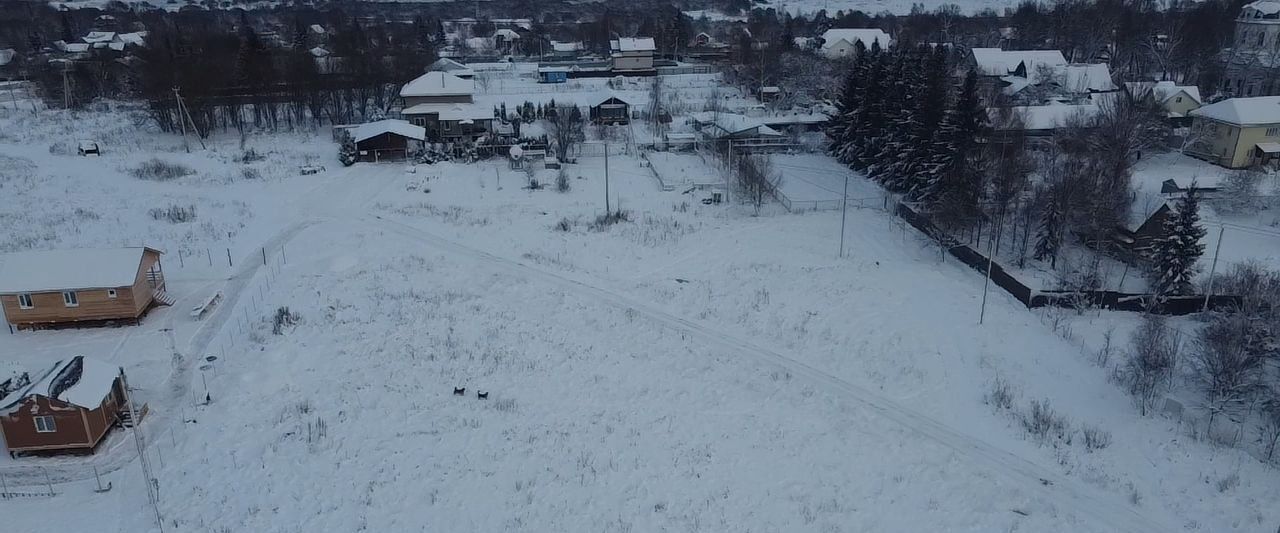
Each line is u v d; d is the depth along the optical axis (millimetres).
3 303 34031
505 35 141375
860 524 24094
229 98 79688
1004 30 136375
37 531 22391
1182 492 25297
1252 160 63125
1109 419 29703
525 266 44406
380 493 24750
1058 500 25031
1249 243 48156
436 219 52219
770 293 41406
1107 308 39812
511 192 59062
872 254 48062
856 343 35938
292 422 28203
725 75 105812
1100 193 46844
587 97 90438
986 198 49688
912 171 58562
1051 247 45094
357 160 67625
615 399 30938
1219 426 29000
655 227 51531
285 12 195500
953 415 30125
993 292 42094
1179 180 57875
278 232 49062
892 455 27562
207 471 25344
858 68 69562
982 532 23703
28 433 25453
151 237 47156
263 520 23297
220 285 40469
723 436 28594
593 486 25531
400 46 106625
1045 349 35250
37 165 63875
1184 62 99000
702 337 36406
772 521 24141
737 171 62469
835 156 71375
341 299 38906
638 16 184625
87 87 93625
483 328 36469
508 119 79188
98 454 26141
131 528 22703
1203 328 35125
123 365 31797
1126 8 123312
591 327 37125
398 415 29031
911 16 159375
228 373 31375
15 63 116250
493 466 26344
